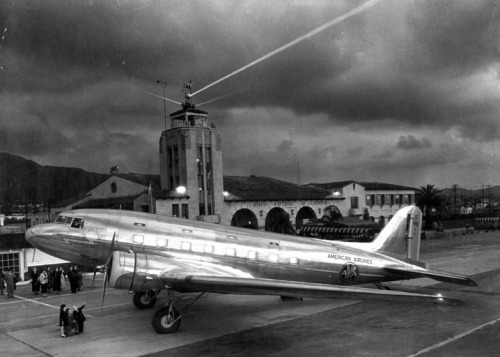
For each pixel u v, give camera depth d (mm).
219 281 13688
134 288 14914
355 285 19734
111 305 20188
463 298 19828
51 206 46500
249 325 15914
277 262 17922
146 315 17938
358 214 54062
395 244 20812
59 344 14266
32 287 24406
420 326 15266
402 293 12344
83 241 17109
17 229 37094
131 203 39719
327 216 48594
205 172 40656
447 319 16203
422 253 39969
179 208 38812
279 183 53312
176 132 40625
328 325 15688
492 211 85062
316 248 18766
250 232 18422
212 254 17219
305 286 13250
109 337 14875
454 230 67875
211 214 41094
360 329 15055
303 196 49438
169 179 41500
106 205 41375
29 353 13469
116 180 43406
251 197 44281
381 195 58531
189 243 17266
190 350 13266
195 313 17828
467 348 12789
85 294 23516
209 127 41625
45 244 17422
